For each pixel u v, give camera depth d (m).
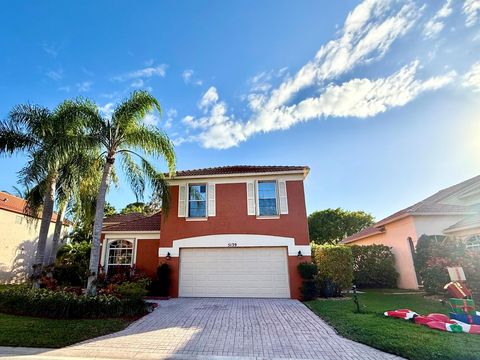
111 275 15.81
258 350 6.30
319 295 13.54
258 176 15.68
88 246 21.52
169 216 15.63
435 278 12.55
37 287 11.65
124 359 5.86
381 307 10.39
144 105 12.30
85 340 7.08
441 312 9.38
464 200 12.27
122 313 9.46
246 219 15.12
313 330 7.78
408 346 5.95
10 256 20.23
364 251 18.38
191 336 7.34
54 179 12.96
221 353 6.14
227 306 11.52
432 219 16.22
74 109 11.66
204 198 15.92
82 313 9.18
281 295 14.01
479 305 10.24
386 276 17.89
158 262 15.63
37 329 7.68
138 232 16.73
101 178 13.14
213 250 15.04
